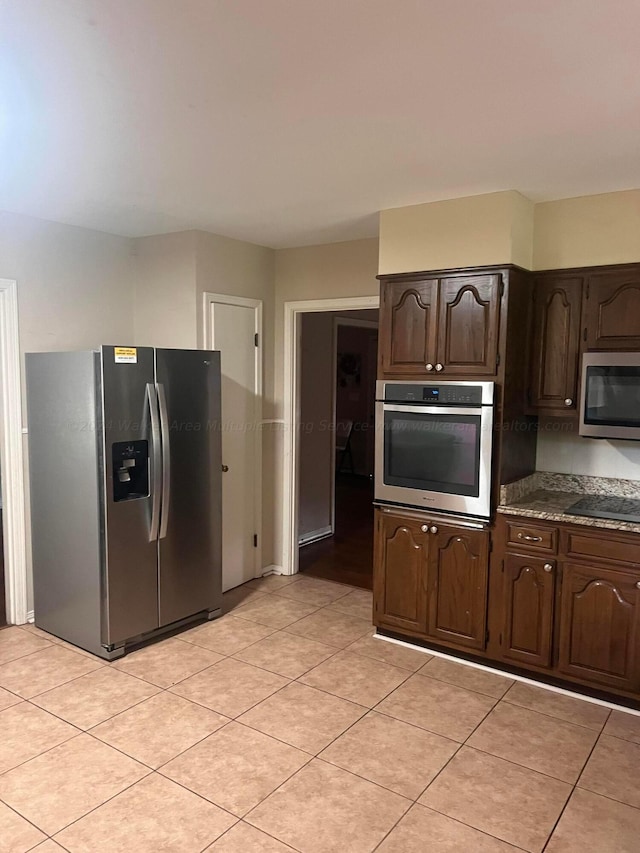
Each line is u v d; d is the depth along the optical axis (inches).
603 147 98.6
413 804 90.9
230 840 83.6
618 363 119.2
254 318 178.5
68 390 135.6
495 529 128.6
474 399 126.7
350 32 64.6
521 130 91.7
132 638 139.3
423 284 133.7
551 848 82.7
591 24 62.8
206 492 152.6
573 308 128.3
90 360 130.5
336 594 177.2
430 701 119.6
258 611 164.1
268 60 70.9
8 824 86.3
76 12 60.8
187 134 94.3
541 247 132.0
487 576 130.3
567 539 120.3
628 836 85.1
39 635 148.0
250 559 186.7
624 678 116.3
